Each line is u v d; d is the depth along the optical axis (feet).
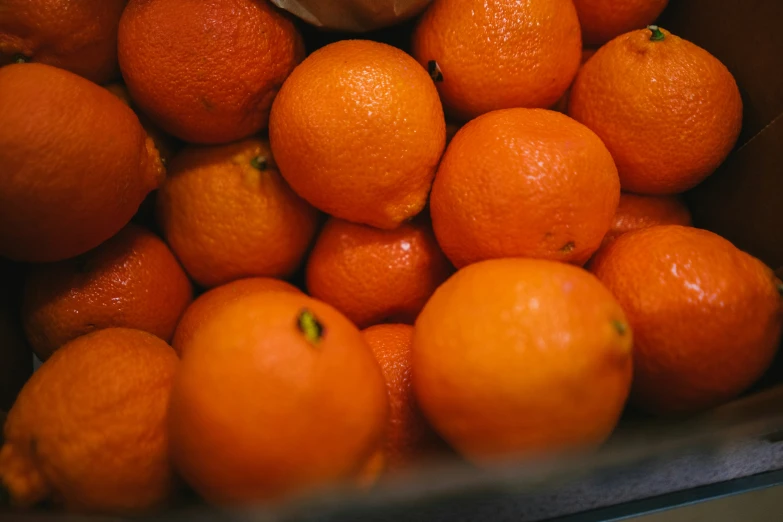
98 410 0.87
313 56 1.03
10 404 1.00
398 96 0.98
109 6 1.06
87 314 1.05
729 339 0.92
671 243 0.96
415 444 0.95
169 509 0.87
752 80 1.09
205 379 0.81
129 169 0.99
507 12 1.02
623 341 0.82
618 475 0.86
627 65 1.05
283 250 1.14
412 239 1.08
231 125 1.07
